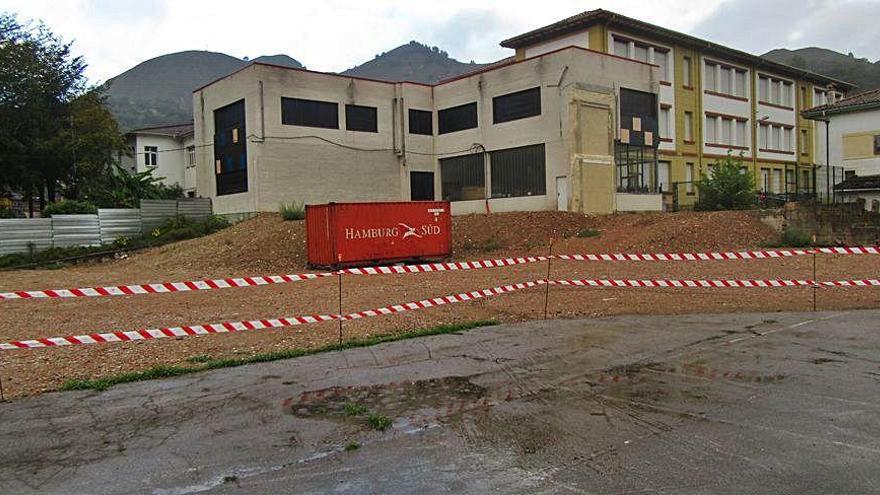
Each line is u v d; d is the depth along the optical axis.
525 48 38.84
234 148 33.09
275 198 31.70
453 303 12.55
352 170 34.31
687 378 6.62
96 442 5.15
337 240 21.22
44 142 35.75
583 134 29.91
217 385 6.79
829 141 39.59
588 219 28.09
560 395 6.13
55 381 7.13
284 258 23.36
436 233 23.36
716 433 4.96
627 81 32.25
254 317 11.94
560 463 4.47
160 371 7.33
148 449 4.97
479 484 4.16
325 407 5.95
